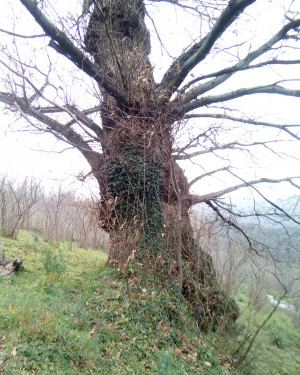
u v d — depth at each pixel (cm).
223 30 735
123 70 816
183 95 764
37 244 1043
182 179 820
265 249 834
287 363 739
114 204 733
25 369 369
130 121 760
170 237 727
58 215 1294
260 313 807
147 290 653
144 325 572
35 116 818
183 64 829
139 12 948
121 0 917
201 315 705
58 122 855
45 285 655
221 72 790
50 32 692
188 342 593
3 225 1054
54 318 487
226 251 782
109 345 491
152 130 687
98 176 866
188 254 752
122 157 769
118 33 861
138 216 756
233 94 835
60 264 743
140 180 766
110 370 430
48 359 397
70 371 389
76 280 732
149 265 700
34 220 1368
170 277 698
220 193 871
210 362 573
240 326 720
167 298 656
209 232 776
